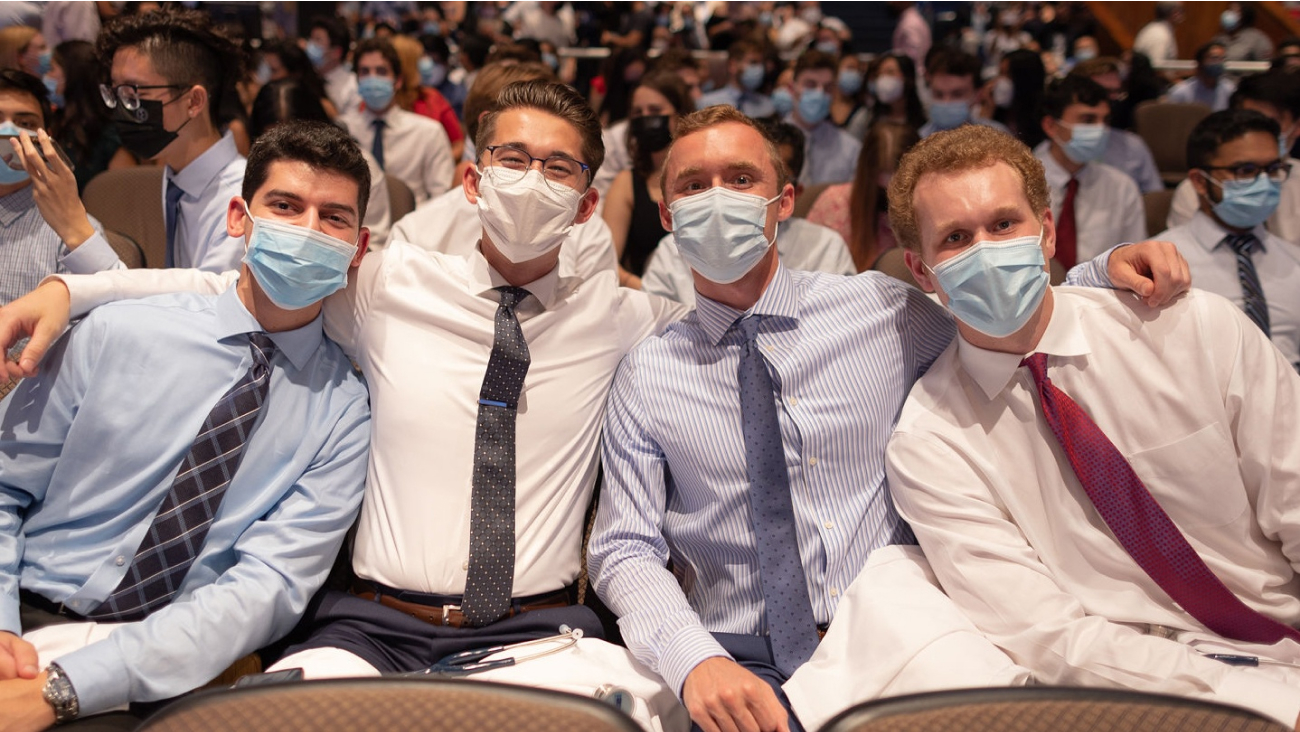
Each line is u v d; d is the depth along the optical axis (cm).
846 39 827
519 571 170
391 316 179
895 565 160
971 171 153
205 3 883
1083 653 142
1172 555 153
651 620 157
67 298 168
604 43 1019
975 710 85
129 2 536
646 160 354
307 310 172
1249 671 137
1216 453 154
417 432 172
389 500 172
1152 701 86
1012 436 160
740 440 170
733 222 166
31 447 166
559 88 176
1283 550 156
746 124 173
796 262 313
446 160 486
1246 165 264
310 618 170
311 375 175
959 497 156
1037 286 150
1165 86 712
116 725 142
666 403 173
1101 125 366
